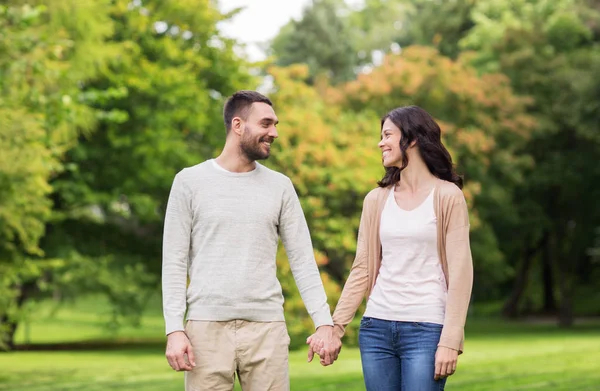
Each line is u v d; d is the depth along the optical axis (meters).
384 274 4.79
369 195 4.96
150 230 30.16
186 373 4.78
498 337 28.20
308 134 23.19
